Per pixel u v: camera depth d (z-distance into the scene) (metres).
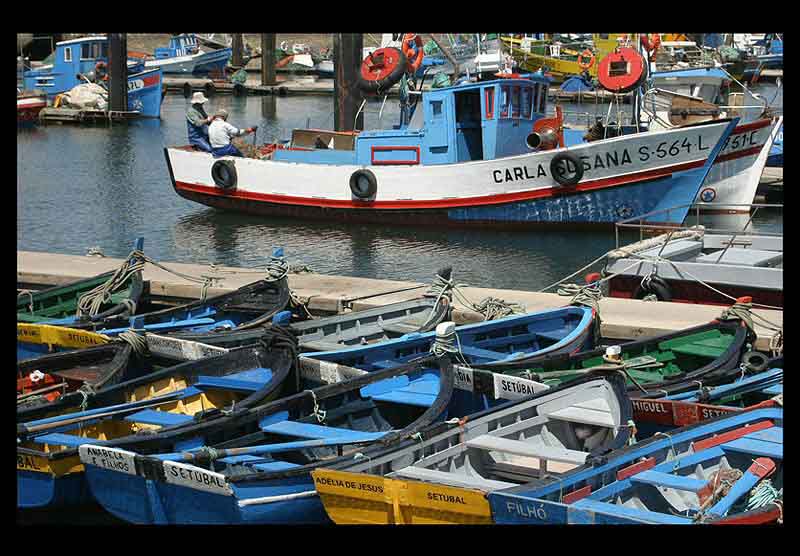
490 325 12.82
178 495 8.45
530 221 23.09
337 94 32.16
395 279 19.59
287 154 25.95
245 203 25.80
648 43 25.81
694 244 17.55
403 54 24.28
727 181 25.05
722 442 9.05
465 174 23.17
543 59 53.19
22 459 9.19
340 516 8.14
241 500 8.12
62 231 24.00
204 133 27.08
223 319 14.51
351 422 10.31
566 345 12.23
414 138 23.83
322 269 20.48
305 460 9.71
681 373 11.22
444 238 23.41
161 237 23.64
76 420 9.67
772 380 11.07
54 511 9.51
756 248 17.83
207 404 10.85
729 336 12.45
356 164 24.70
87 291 15.33
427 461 8.79
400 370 10.58
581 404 9.78
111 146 38.78
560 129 23.28
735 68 40.91
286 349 10.87
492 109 22.92
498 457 9.53
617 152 22.16
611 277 16.05
